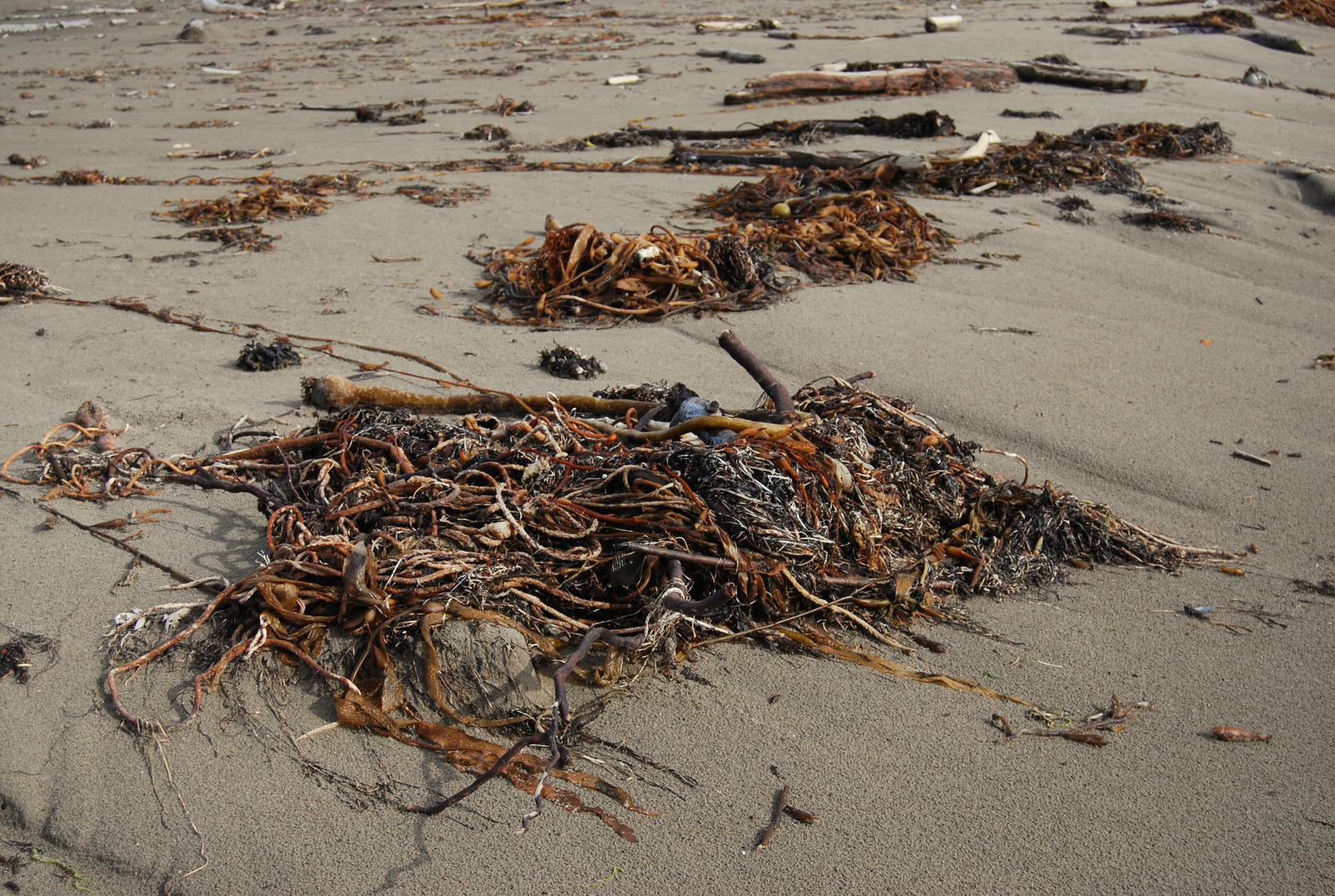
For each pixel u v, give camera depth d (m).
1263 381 3.63
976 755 2.50
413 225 4.66
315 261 4.31
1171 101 6.99
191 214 4.78
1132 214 4.77
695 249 4.10
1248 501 3.16
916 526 2.91
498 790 2.32
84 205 4.94
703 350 3.73
